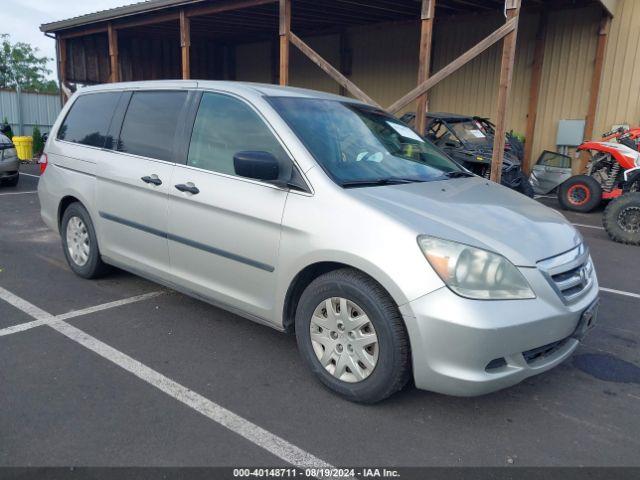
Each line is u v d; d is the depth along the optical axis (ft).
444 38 45.65
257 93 12.33
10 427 9.32
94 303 15.10
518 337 9.14
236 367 11.75
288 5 31.76
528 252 9.67
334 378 10.52
